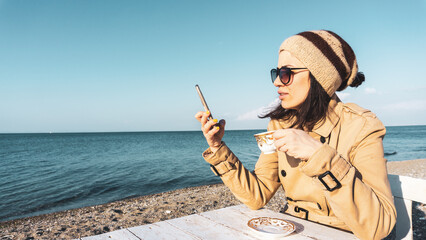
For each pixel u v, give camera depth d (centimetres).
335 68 130
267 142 157
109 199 981
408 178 171
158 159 2511
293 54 134
